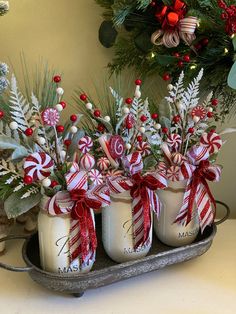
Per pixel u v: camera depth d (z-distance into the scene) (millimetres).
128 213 709
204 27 750
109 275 694
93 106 774
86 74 890
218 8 740
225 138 968
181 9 721
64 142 694
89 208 660
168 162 739
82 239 655
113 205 710
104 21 834
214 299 702
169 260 746
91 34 870
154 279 754
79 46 874
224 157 986
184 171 718
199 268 782
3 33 846
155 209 724
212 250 838
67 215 663
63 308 684
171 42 742
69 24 860
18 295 712
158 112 776
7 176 680
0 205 775
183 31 718
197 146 730
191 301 697
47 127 670
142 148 723
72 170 648
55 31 860
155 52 797
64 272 677
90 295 713
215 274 765
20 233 875
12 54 858
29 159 617
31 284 738
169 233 773
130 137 725
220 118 875
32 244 752
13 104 675
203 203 753
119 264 700
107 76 892
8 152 728
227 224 938
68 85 891
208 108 745
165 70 831
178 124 744
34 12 845
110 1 814
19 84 867
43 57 869
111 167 706
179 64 772
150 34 807
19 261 792
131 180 694
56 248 667
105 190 668
